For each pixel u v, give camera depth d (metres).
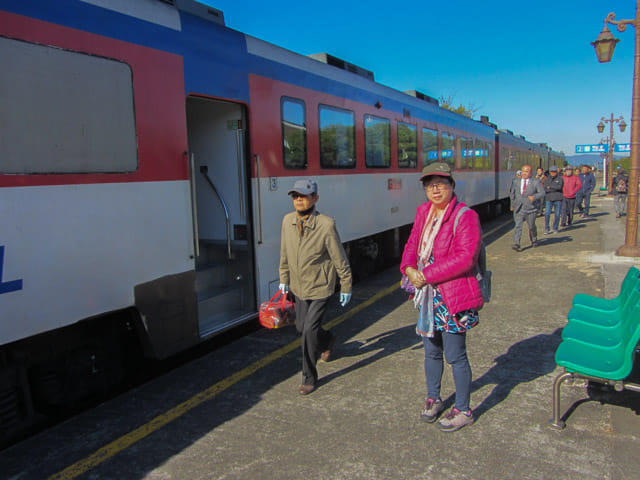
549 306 5.98
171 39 4.04
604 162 41.41
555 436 3.10
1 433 3.23
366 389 3.89
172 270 3.99
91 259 3.36
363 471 2.81
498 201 18.67
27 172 2.98
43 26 3.08
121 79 3.59
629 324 3.06
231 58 4.71
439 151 10.88
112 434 3.31
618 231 12.71
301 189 3.65
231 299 5.10
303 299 3.82
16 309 2.94
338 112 6.65
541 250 10.09
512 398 3.63
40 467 2.95
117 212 3.54
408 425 3.31
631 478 2.66
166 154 3.94
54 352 3.50
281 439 3.19
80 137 3.29
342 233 6.85
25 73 2.98
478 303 3.02
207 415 3.54
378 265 8.95
